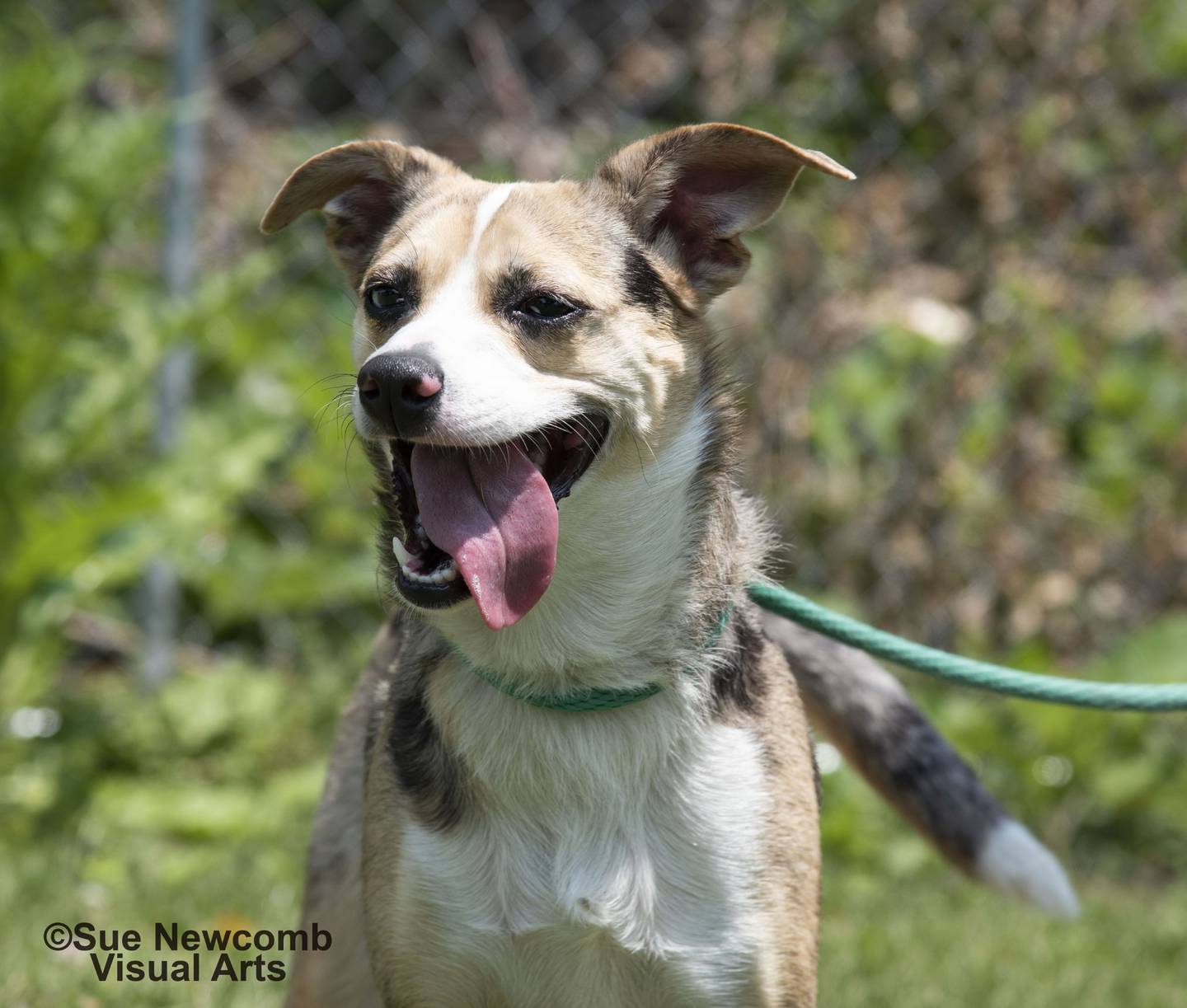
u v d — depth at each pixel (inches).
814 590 413.4
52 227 349.7
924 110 425.4
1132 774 381.1
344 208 226.4
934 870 362.3
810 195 423.2
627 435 195.5
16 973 256.7
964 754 383.6
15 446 346.3
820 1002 272.2
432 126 513.0
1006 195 425.1
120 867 323.9
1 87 345.7
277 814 355.9
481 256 195.8
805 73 432.1
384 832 196.2
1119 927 326.6
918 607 414.9
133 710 382.0
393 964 194.9
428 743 197.2
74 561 344.8
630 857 191.5
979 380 417.1
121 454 401.1
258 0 537.0
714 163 208.4
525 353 190.9
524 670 194.1
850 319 420.2
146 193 424.2
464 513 184.7
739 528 211.3
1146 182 442.0
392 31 534.3
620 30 514.6
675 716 193.5
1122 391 430.6
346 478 405.4
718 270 212.1
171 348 377.7
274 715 389.7
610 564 193.6
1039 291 423.8
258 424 389.4
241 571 408.5
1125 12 431.8
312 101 539.5
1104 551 424.8
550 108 508.1
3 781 354.0
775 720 202.2
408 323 196.2
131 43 499.8
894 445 414.0
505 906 190.5
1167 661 386.9
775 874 194.1
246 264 391.5
